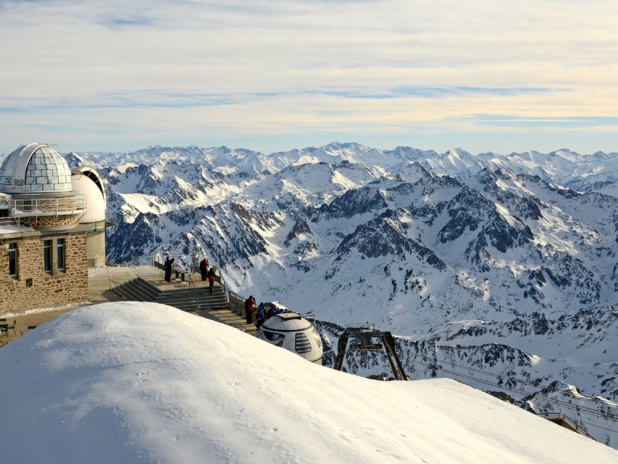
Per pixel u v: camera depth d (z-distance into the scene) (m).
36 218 39.59
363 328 41.03
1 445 10.78
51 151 41.66
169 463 9.38
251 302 37.78
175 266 50.56
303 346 30.84
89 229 42.03
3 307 37.72
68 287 41.12
